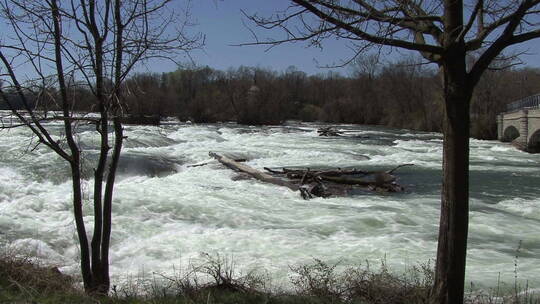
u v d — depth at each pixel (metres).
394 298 5.89
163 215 12.73
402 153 32.47
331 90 108.44
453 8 4.59
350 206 15.32
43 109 5.34
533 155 34.97
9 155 19.41
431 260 9.55
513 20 4.36
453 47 4.55
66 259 9.88
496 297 6.89
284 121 76.19
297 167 25.09
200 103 70.81
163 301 5.75
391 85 79.00
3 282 6.23
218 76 83.94
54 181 17.56
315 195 17.06
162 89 71.50
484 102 63.78
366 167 25.55
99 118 5.69
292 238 11.30
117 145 5.86
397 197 17.31
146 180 19.00
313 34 4.68
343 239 11.48
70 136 5.69
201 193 15.87
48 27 5.28
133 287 6.97
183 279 7.70
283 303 5.94
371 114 86.00
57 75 5.38
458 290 4.95
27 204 12.40
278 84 82.88
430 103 68.50
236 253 10.11
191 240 10.96
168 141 31.16
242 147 31.00
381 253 10.23
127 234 11.23
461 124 4.70
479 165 28.27
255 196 16.25
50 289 6.21
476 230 12.62
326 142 39.84
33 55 5.23
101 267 5.96
